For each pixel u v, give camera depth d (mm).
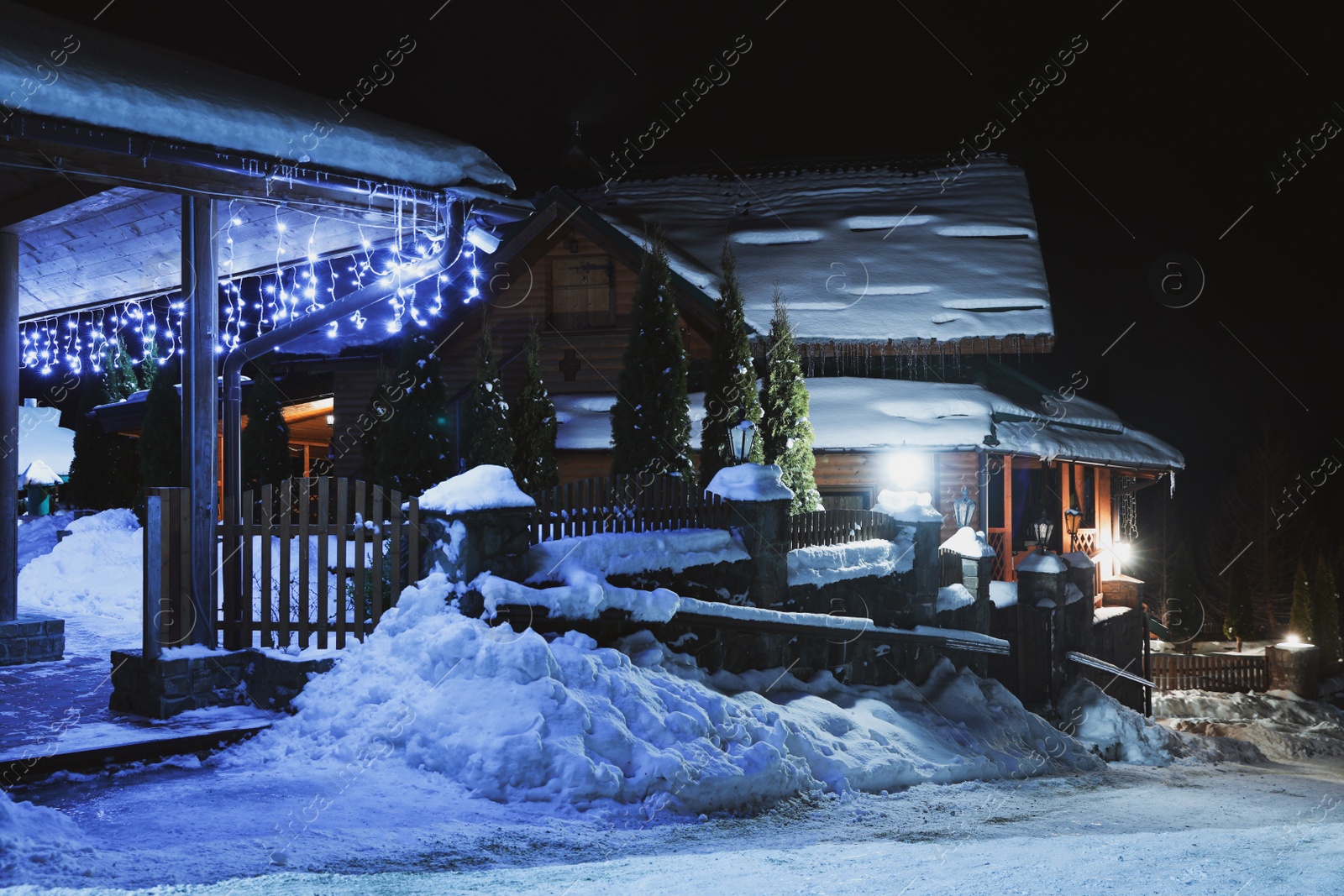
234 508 10688
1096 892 5137
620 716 9367
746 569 13172
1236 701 23250
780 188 28734
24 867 6129
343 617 10359
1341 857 6109
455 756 8688
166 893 5590
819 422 20328
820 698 12898
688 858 7066
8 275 12695
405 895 5582
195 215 10570
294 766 8836
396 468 16438
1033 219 26422
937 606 16344
